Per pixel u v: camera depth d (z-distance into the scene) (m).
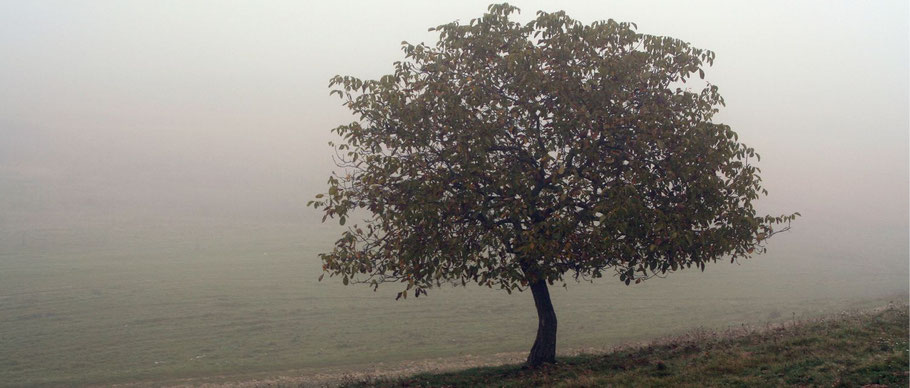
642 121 14.77
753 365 12.80
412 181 14.76
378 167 15.65
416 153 15.30
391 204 15.46
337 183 15.62
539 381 14.55
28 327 42.84
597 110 14.61
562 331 38.84
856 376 10.73
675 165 14.70
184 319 45.53
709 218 15.06
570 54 15.35
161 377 28.44
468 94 15.17
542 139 15.65
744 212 15.70
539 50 15.09
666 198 15.24
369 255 15.66
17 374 30.50
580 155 15.21
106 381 28.06
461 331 39.88
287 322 44.38
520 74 15.02
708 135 15.00
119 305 50.88
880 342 13.21
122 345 37.47
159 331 41.59
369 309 49.06
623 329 38.97
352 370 26.98
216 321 44.84
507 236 14.78
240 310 48.97
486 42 15.62
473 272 15.23
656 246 14.47
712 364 13.30
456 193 15.04
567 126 14.53
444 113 15.35
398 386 16.28
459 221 15.23
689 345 17.34
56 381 28.64
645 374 13.53
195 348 36.41
